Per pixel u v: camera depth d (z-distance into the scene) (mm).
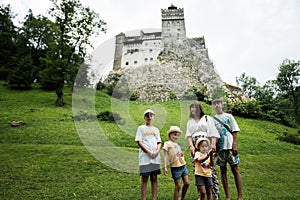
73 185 4934
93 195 4262
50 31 19844
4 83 27969
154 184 2932
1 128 12102
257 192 4691
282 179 6191
